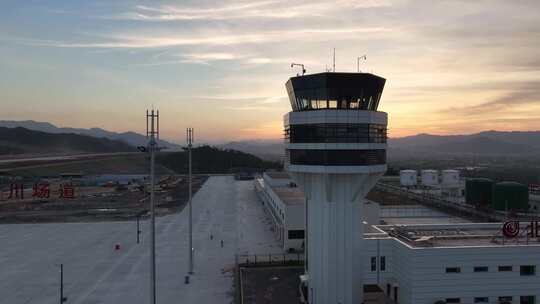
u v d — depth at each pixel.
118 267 60.53
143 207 117.31
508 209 86.25
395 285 41.09
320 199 40.31
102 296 49.00
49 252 69.00
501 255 38.41
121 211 110.19
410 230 45.31
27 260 64.25
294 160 40.62
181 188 166.62
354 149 38.19
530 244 39.94
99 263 62.56
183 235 81.69
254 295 46.25
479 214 87.19
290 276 53.19
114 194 146.38
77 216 102.62
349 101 38.66
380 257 41.97
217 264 61.62
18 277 56.06
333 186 39.62
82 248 71.56
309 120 38.97
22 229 87.56
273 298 45.28
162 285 52.59
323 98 38.81
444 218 85.12
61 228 88.56
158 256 66.38
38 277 56.06
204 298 48.06
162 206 119.12
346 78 37.88
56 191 151.50
